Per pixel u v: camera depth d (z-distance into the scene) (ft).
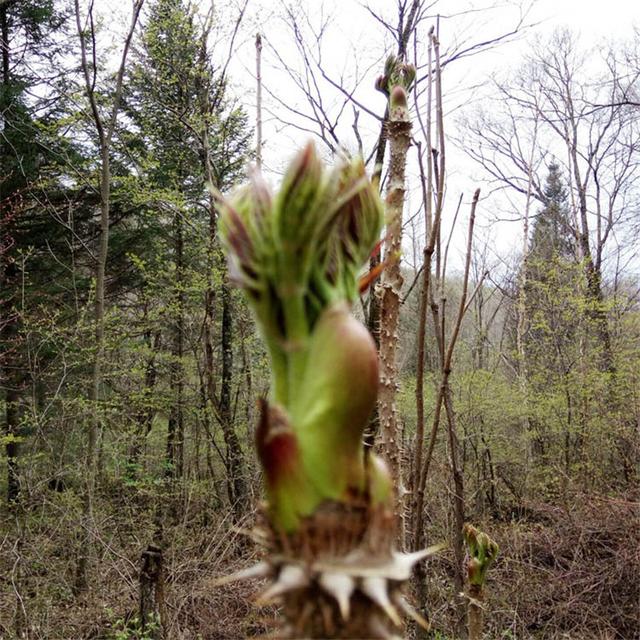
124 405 36.22
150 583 18.04
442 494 25.81
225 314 40.32
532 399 39.83
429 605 19.39
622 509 28.60
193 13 37.09
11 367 36.42
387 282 6.53
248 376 38.45
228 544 23.77
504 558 27.78
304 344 2.17
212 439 36.70
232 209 2.27
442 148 7.93
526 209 65.00
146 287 44.68
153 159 39.91
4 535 24.17
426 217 9.49
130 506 29.89
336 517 2.06
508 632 23.06
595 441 37.52
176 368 40.78
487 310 72.95
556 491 36.47
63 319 43.73
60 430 31.65
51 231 49.14
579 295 41.50
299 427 2.11
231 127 41.32
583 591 24.41
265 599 2.14
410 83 6.81
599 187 64.80
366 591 2.00
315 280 2.18
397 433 6.67
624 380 37.96
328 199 2.14
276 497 2.09
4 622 20.40
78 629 20.61
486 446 39.17
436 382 36.81
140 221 49.73
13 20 44.70
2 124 45.78
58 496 26.18
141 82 41.22
